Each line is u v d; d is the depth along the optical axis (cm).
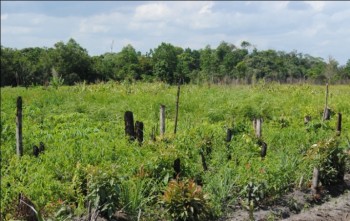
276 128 1330
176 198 669
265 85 2678
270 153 1023
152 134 1095
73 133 1209
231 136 1105
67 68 5578
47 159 983
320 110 1591
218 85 2859
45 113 1584
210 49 6506
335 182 870
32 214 688
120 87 2420
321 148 861
